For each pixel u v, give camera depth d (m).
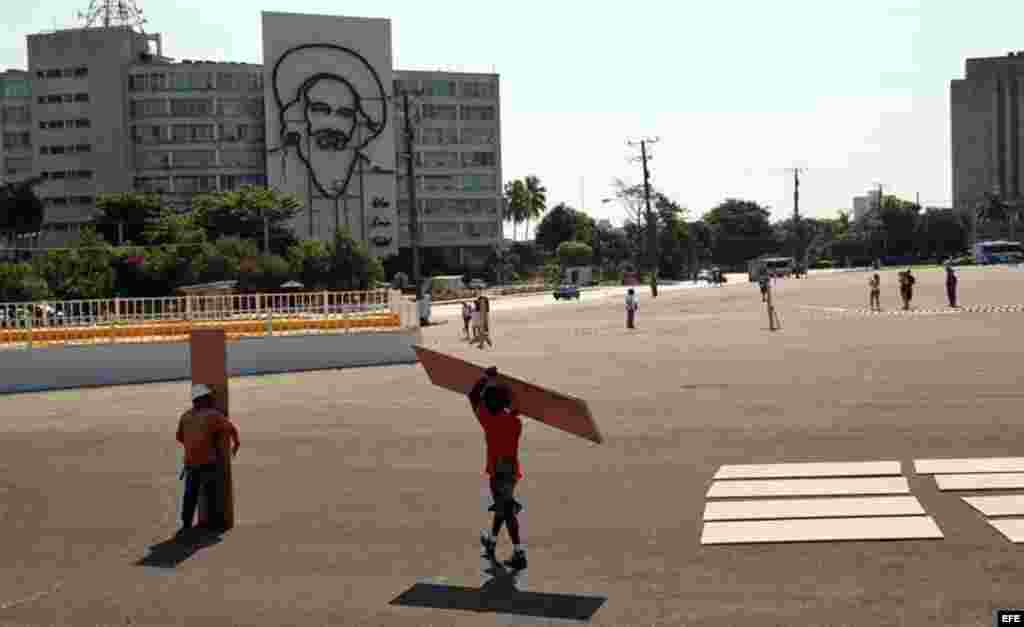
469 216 141.12
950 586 7.64
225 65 126.62
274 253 106.81
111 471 13.83
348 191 127.50
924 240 162.62
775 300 59.47
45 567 9.20
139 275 81.38
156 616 7.72
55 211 125.19
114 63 125.00
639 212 140.12
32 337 26.67
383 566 8.84
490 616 7.48
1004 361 22.12
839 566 8.25
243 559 9.23
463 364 9.38
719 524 9.67
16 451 15.74
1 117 127.19
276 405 19.98
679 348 29.56
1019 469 11.41
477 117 141.50
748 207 194.25
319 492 11.95
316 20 126.12
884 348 26.52
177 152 125.56
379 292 32.06
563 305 69.12
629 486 11.57
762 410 16.70
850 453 12.80
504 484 8.70
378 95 129.50
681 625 7.11
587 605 7.62
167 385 25.28
